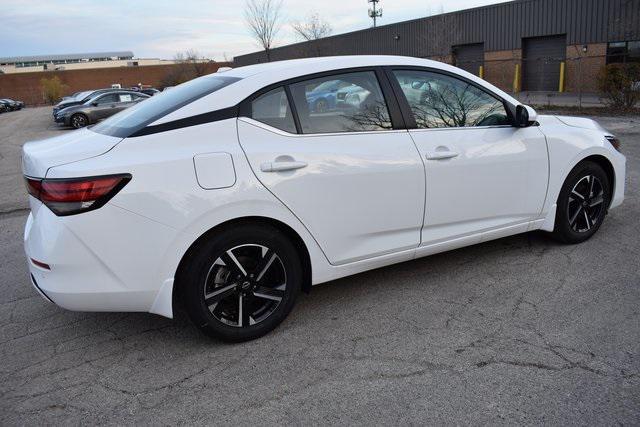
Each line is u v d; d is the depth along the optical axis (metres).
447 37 30.08
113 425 2.50
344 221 3.32
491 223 3.97
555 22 24.80
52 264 2.77
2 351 3.22
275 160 3.04
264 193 3.00
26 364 3.06
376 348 3.06
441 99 3.73
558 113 16.97
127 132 2.92
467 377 2.74
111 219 2.72
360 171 3.30
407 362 2.91
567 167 4.23
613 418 2.39
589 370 2.75
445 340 3.12
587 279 3.83
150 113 3.10
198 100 3.03
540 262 4.17
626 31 21.36
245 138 3.02
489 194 3.86
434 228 3.71
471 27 29.08
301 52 36.06
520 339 3.08
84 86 62.09
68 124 20.88
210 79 3.45
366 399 2.61
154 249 2.80
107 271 2.77
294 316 3.50
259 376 2.85
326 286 3.93
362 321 3.39
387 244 3.54
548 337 3.09
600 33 22.94
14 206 7.15
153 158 2.80
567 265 4.09
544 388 2.62
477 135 3.79
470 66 30.02
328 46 36.22
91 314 3.67
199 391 2.74
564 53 25.16
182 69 49.34
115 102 21.55
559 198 4.31
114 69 62.69
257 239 3.06
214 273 3.02
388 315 3.46
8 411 2.63
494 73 28.45
